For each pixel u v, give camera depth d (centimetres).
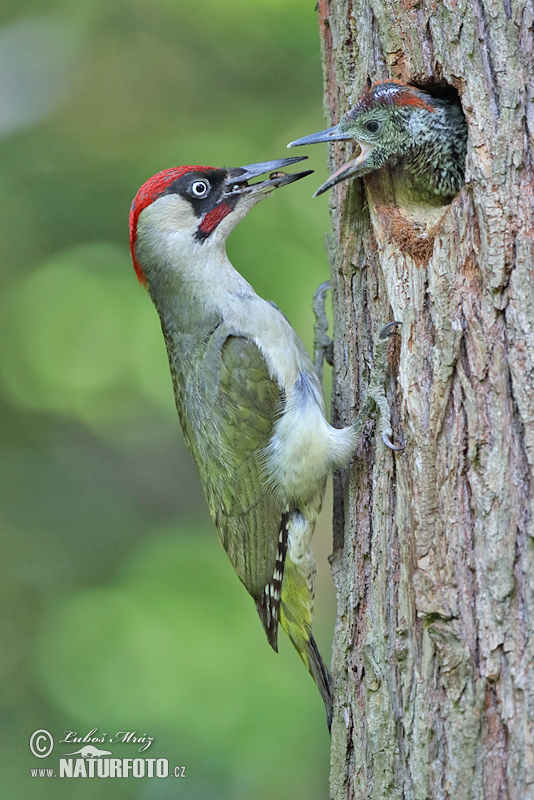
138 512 1927
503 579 684
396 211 843
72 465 1936
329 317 1703
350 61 883
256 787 1427
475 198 730
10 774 1540
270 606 955
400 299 792
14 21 1989
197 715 1501
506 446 696
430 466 738
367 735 781
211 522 1952
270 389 948
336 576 874
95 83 1944
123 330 1875
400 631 746
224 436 966
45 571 1811
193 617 1662
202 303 1000
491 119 735
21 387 1911
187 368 1005
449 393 734
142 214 1025
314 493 927
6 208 1867
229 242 1730
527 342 698
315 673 937
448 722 700
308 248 1750
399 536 770
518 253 709
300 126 1875
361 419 854
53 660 1664
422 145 843
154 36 1939
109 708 1549
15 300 1852
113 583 1789
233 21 1847
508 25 737
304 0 1781
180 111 1919
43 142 1922
